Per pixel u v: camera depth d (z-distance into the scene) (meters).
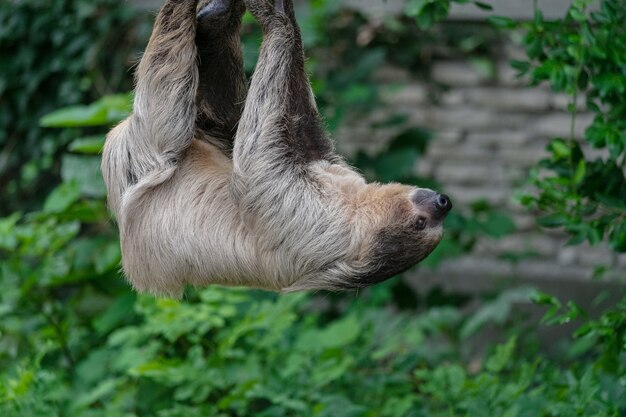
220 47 8.96
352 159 15.90
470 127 19.11
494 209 17.67
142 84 8.37
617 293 17.39
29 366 11.73
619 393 10.37
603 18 9.99
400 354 13.82
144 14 17.67
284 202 8.41
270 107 8.29
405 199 8.73
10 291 13.54
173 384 11.84
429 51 18.55
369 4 17.73
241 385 11.57
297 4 18.03
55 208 14.06
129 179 8.50
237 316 13.34
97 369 12.95
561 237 18.73
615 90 9.91
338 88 15.95
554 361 14.59
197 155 8.80
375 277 8.75
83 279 14.23
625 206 10.25
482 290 18.25
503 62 18.81
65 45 17.72
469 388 11.16
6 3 17.77
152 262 8.70
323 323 15.36
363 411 11.18
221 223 8.59
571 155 10.37
